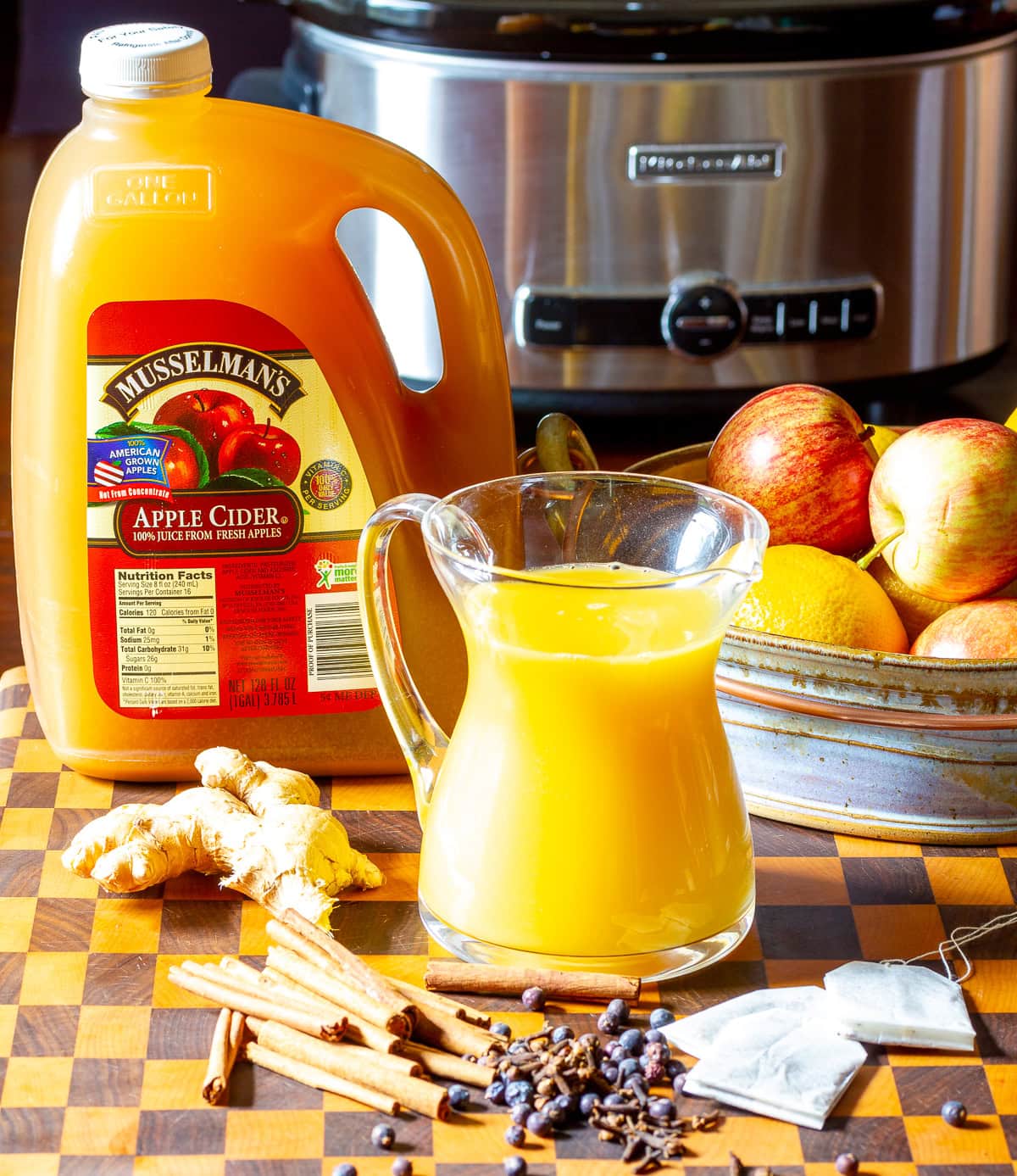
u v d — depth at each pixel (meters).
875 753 0.95
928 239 1.55
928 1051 0.87
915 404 1.72
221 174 0.94
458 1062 0.85
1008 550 0.96
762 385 1.57
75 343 0.95
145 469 0.96
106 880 0.93
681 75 1.47
